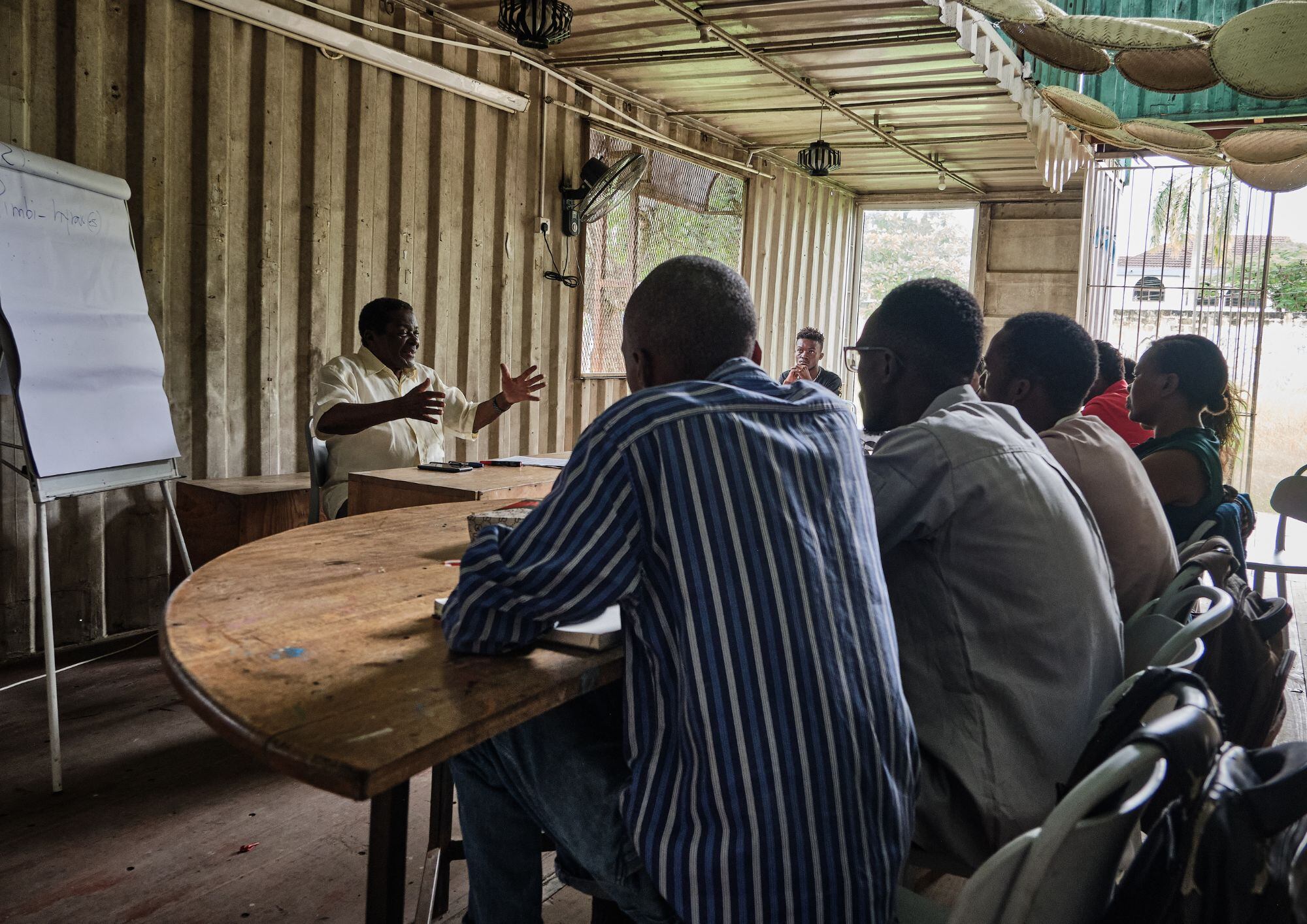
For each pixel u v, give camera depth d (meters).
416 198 5.31
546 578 1.19
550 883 2.36
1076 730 1.47
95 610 3.95
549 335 6.38
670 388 1.27
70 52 3.71
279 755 0.96
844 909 1.16
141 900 2.13
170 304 4.14
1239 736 1.68
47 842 2.37
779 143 8.06
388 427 4.11
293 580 1.69
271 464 4.62
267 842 2.42
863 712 1.21
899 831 1.24
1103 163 8.23
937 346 1.74
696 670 1.17
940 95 6.47
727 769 1.15
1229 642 1.65
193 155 4.19
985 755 1.48
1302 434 12.17
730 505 1.19
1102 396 3.45
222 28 4.22
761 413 1.27
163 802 2.61
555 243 6.33
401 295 5.26
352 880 2.26
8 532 3.67
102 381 3.27
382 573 1.77
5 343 2.92
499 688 1.16
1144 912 0.92
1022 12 2.83
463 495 3.12
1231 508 2.49
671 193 7.38
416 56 5.20
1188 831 0.83
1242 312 7.69
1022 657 1.49
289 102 4.58
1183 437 2.55
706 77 6.31
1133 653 1.73
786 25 5.34
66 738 3.00
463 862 2.37
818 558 1.23
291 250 4.66
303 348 4.76
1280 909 0.80
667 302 1.40
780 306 8.98
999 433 1.56
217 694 1.10
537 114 6.06
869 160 8.52
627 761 1.24
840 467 1.32
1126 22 2.80
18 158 3.07
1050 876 0.89
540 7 4.39
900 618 1.60
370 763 0.93
